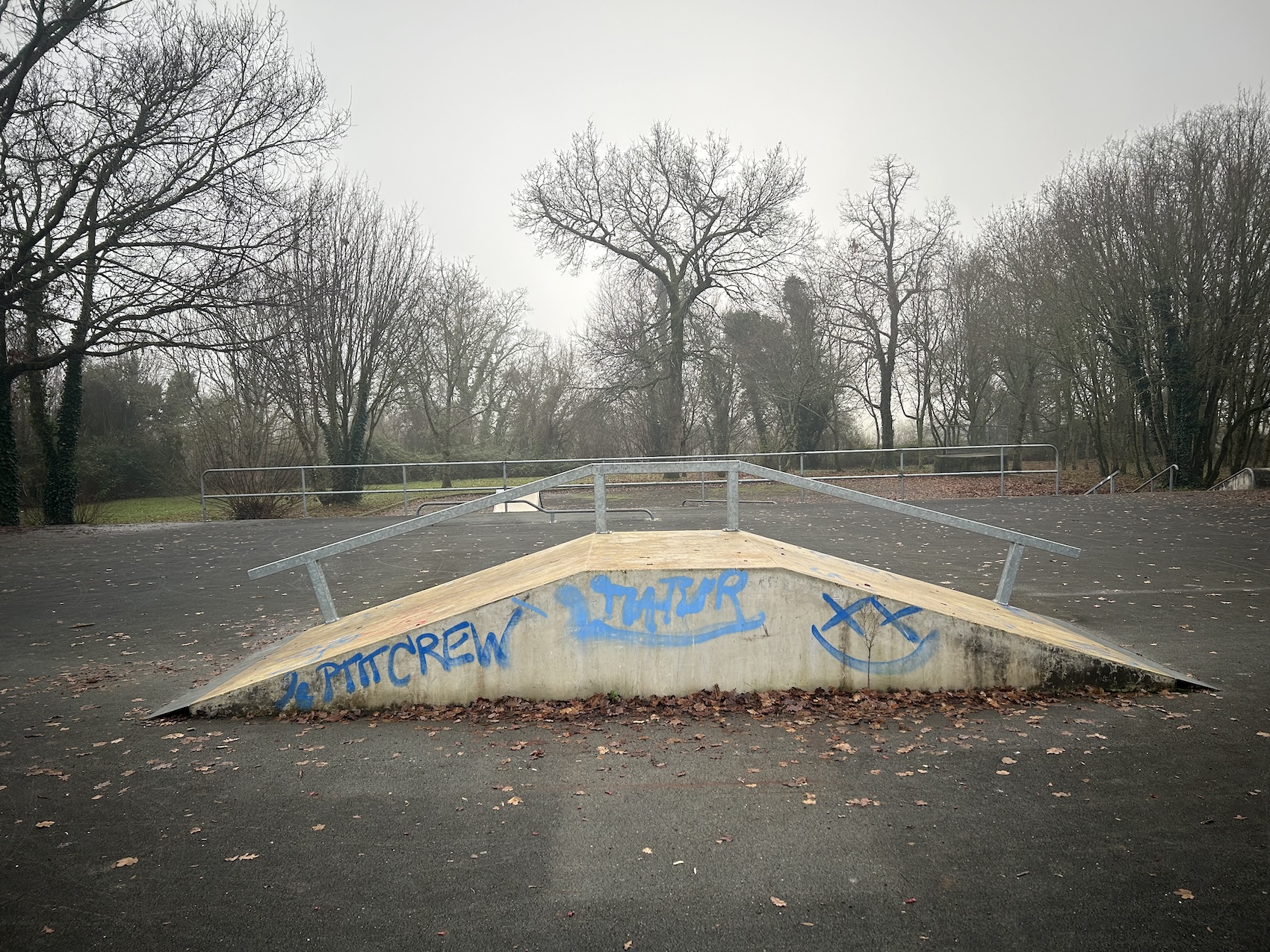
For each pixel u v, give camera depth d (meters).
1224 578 9.51
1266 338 22.94
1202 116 23.52
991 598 8.67
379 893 3.32
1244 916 2.99
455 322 35.53
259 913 3.19
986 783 4.17
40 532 17.06
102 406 30.42
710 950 2.90
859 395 39.72
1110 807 3.87
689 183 28.36
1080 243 24.89
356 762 4.68
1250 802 3.87
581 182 29.27
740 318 32.62
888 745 4.69
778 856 3.52
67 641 7.94
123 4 18.27
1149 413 25.67
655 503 20.84
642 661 5.49
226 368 23.91
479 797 4.18
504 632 5.49
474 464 19.81
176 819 4.02
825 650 5.51
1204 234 22.75
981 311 33.66
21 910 3.25
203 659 7.19
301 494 19.64
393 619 6.21
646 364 28.36
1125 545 12.04
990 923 3.00
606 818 3.91
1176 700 5.36
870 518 16.08
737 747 4.72
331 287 23.66
